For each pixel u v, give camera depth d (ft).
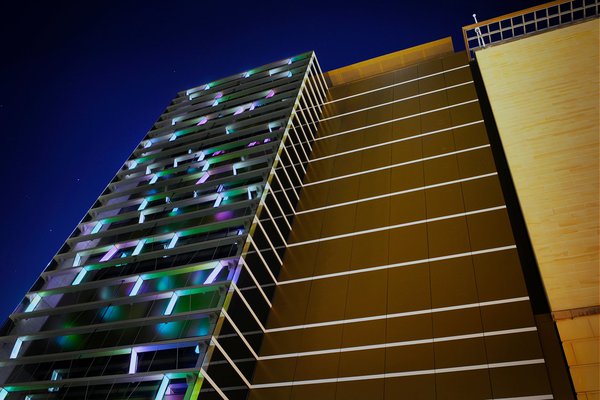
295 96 156.76
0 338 98.94
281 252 114.11
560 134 109.70
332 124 159.94
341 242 112.16
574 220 91.97
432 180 118.52
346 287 100.78
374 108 158.92
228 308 91.81
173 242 114.32
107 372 86.69
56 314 103.76
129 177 152.56
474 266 93.86
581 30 138.41
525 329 79.92
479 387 75.10
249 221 109.19
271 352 93.50
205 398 79.20
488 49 154.20
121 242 118.73
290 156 136.46
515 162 108.88
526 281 87.10
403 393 78.43
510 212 101.19
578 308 79.25
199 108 183.42
